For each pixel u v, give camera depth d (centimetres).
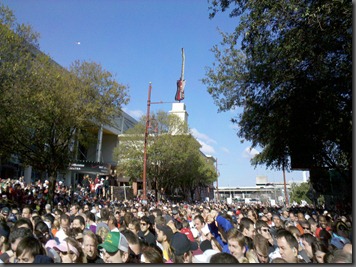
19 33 1862
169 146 4228
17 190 2119
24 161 2358
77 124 2191
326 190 2584
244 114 1923
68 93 2122
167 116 4484
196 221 738
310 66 1407
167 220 836
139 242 471
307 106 1659
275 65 1460
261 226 603
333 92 1462
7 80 1730
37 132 2162
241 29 1285
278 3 1121
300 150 1986
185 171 5000
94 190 3297
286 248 457
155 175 4309
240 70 1786
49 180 2208
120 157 4378
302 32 1166
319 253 504
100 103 2275
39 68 2025
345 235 754
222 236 591
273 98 1703
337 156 2114
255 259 457
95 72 2314
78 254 486
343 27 1086
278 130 1906
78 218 707
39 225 652
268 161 2420
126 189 3731
